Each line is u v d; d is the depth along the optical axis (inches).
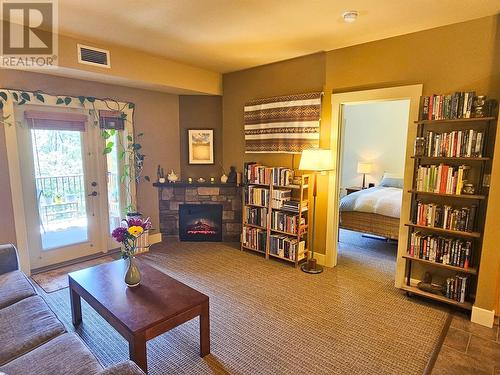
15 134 131.8
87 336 96.2
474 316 106.0
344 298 122.7
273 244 161.9
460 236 116.5
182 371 81.7
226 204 192.5
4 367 58.9
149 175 184.4
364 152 280.8
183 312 80.0
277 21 110.0
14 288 88.6
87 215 161.3
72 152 152.6
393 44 125.3
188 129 193.8
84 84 150.3
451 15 103.9
